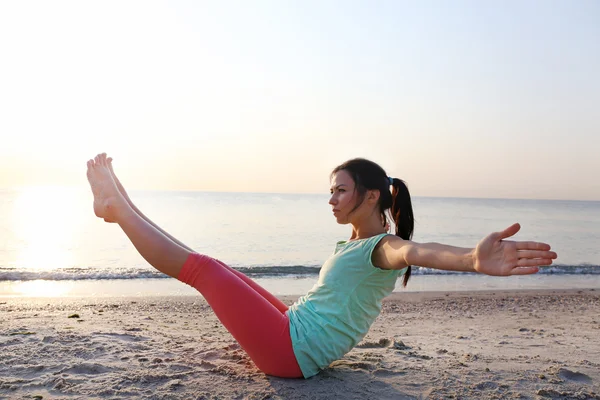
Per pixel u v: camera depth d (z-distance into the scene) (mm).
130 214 2732
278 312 2801
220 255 18438
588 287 12609
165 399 2537
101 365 3020
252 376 2908
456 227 37500
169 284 11312
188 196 130125
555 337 5492
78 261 15195
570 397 2834
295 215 45438
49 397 2537
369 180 2836
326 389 2732
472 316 7758
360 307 2771
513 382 3037
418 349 4211
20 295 9805
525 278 13938
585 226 44125
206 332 4887
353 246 2766
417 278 13367
